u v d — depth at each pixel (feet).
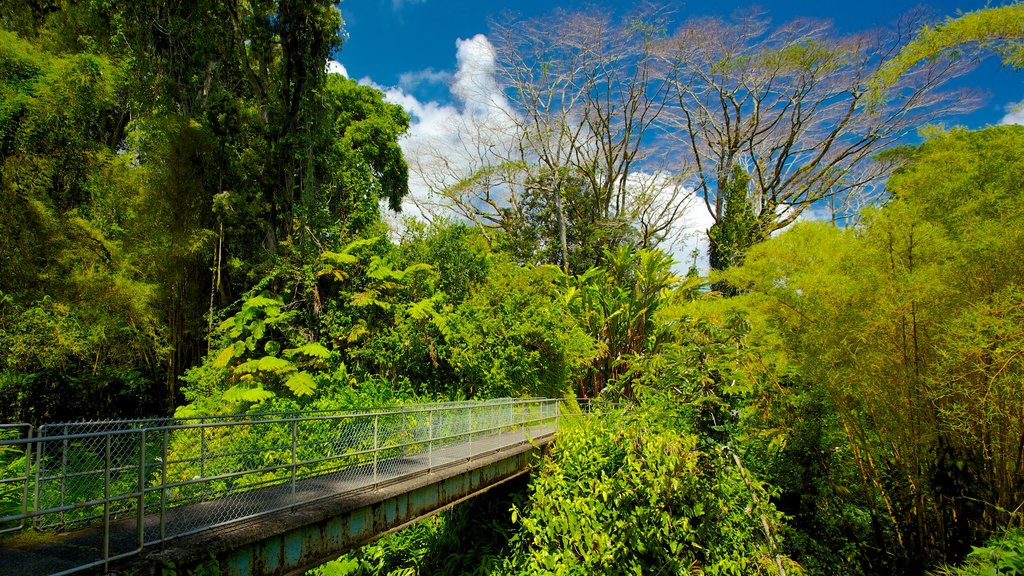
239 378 32.14
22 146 30.50
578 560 21.66
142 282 35.99
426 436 23.88
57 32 42.52
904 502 23.16
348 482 18.06
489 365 38.93
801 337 24.80
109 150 37.19
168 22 42.68
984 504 19.99
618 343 50.16
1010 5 18.85
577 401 43.75
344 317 39.22
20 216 29.60
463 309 41.93
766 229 74.23
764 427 28.27
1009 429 18.74
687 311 42.88
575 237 91.30
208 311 40.01
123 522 13.41
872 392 22.54
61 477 12.68
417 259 48.24
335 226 45.52
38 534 12.37
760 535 21.25
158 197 37.37
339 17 44.42
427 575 24.84
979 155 21.22
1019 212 18.19
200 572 11.75
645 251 52.03
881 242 21.67
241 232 42.27
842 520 25.71
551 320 41.47
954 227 20.42
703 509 20.90
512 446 28.63
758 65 73.46
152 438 14.93
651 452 22.03
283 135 43.80
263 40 44.11
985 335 17.51
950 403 19.93
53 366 30.91
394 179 74.95
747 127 80.28
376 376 37.60
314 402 30.04
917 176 22.54
